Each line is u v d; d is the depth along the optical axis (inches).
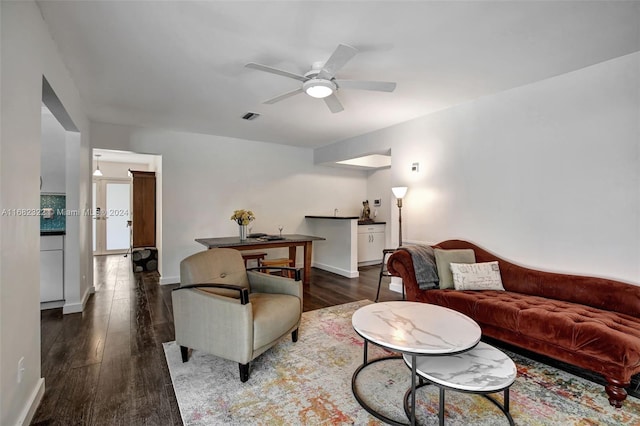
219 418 66.2
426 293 115.5
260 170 215.9
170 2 69.6
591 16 75.5
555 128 109.9
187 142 189.3
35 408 67.4
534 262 115.6
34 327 68.8
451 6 71.3
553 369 88.4
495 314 93.5
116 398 72.9
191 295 86.9
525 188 118.0
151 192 235.1
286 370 86.4
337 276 207.3
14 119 57.6
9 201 55.6
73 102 114.7
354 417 67.4
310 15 74.4
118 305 141.9
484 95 128.8
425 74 108.3
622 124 95.8
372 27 79.6
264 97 129.6
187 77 109.7
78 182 131.8
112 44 87.6
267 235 200.2
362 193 272.7
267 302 94.5
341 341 105.2
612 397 71.5
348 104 138.9
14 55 57.6
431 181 152.3
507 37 84.8
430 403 72.8
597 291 95.4
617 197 96.9
